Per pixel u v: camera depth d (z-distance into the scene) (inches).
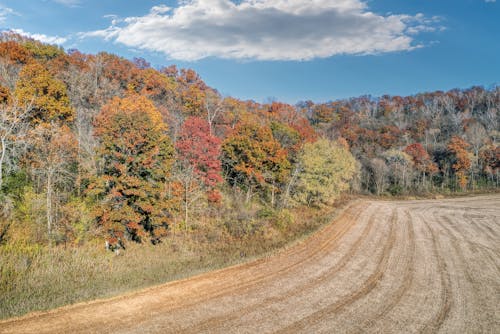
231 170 1758.1
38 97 1381.6
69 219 1049.5
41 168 1030.4
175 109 2306.8
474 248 1250.6
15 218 986.1
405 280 895.7
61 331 546.3
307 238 1242.0
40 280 751.1
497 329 649.0
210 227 1288.1
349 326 631.8
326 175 1801.2
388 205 2322.8
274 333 590.2
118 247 1006.4
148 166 1010.1
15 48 1996.8
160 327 582.6
